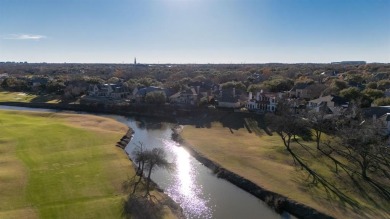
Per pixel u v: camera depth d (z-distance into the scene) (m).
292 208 47.56
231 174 58.91
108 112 126.06
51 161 61.75
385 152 62.75
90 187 50.84
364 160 56.31
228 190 54.56
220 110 109.88
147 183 53.09
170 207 46.75
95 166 60.00
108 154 66.94
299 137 76.38
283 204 48.47
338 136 73.25
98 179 54.03
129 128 94.81
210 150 72.31
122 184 52.47
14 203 44.81
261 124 95.19
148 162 55.56
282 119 75.38
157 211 44.88
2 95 158.25
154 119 112.81
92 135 81.25
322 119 81.12
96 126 94.38
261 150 70.81
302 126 76.31
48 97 150.38
